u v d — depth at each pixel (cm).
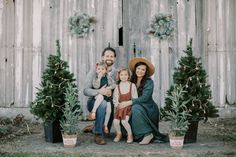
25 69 859
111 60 657
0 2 856
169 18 869
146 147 596
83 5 871
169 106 622
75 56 868
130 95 625
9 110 849
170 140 587
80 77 868
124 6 879
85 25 864
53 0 870
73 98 605
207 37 870
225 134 702
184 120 606
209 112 617
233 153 555
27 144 625
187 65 626
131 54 875
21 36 859
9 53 857
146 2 874
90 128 710
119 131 636
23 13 861
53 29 870
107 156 544
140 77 641
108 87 634
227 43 862
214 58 865
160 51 870
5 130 701
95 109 621
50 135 633
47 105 619
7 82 855
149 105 626
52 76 630
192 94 613
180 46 869
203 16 873
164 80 869
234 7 864
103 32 871
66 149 587
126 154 554
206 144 618
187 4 875
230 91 859
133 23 877
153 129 625
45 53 868
